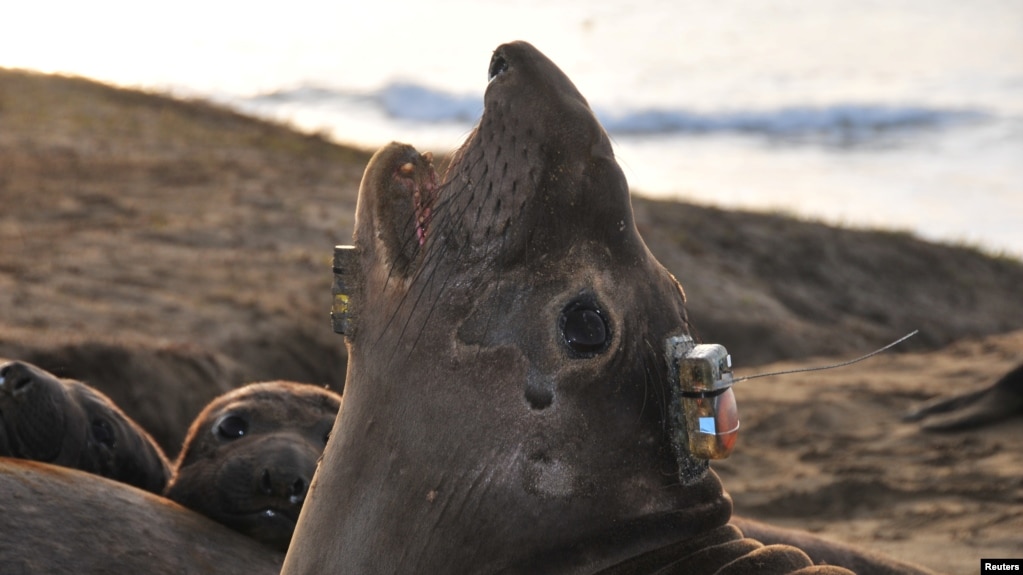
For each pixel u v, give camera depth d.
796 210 29.17
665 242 21.94
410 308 3.33
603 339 3.21
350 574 3.25
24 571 3.91
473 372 3.23
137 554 4.20
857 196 33.69
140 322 11.35
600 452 3.20
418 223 3.45
